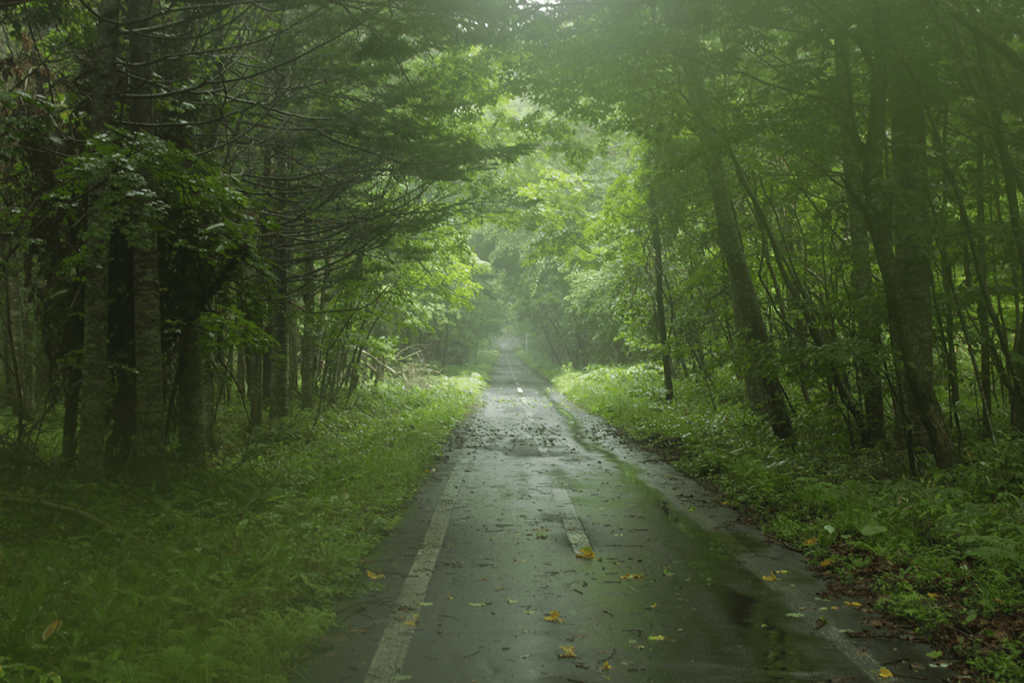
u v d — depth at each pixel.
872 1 7.67
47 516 6.91
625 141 19.36
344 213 13.70
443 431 17.22
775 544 7.04
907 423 9.58
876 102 8.70
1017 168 8.86
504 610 5.12
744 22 8.70
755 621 4.87
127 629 4.30
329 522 7.47
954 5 8.05
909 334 8.83
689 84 10.76
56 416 13.62
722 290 17.28
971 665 4.07
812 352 10.30
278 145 11.90
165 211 7.93
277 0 8.17
